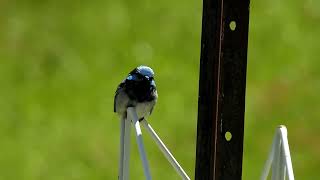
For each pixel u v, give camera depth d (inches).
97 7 922.1
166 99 765.9
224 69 305.9
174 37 864.9
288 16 906.7
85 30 882.1
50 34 875.4
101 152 702.5
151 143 701.3
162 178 661.3
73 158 698.2
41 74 815.7
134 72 420.2
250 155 701.3
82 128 734.5
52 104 772.0
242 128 308.2
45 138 724.0
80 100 773.3
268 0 935.7
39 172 679.7
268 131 737.6
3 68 823.1
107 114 753.0
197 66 820.0
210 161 306.2
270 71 823.7
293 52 852.0
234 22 303.7
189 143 707.4
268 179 647.8
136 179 657.6
